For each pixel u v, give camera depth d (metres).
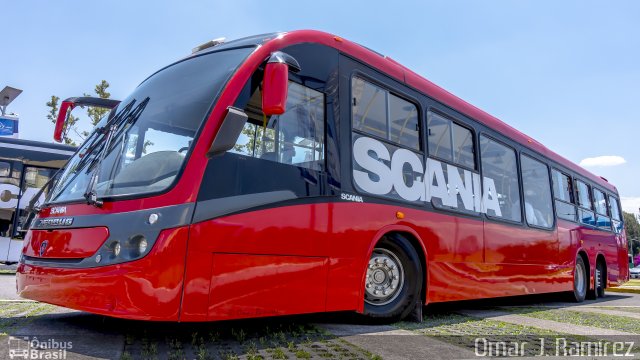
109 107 6.04
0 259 11.84
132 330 4.30
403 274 5.56
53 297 3.87
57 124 5.91
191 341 3.96
